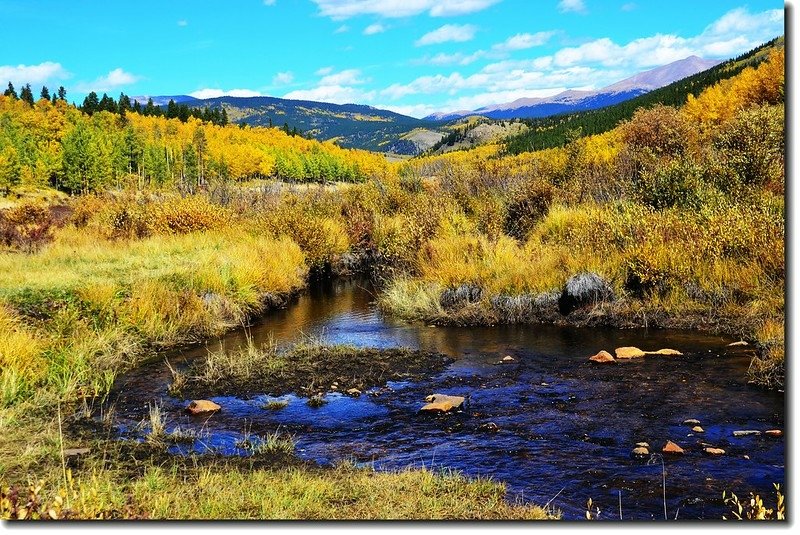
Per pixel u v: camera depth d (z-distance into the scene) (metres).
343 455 5.79
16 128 91.88
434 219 16.53
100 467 5.32
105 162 74.75
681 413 6.41
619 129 24.53
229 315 12.05
